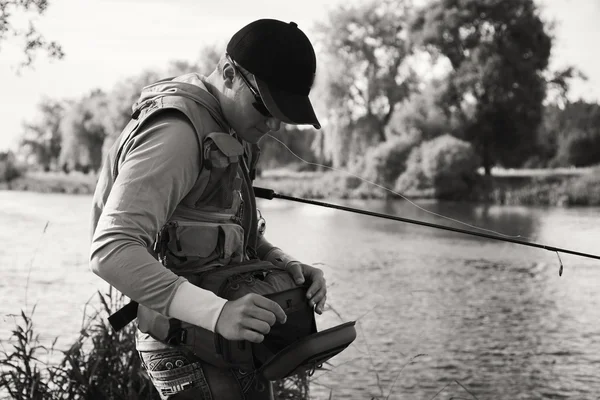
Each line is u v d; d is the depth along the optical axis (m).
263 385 1.54
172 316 1.35
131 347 2.97
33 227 14.10
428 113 32.84
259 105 1.49
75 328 4.95
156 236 1.50
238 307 1.33
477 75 32.38
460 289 8.95
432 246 13.39
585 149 33.53
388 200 29.20
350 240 14.09
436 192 28.80
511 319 7.26
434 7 33.84
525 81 32.34
